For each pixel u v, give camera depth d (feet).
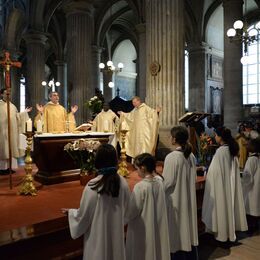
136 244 10.51
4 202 16.14
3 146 23.58
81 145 19.04
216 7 60.85
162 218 10.94
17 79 87.92
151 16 30.09
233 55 43.14
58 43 82.33
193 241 13.46
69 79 47.26
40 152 20.12
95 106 27.76
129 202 9.87
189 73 64.39
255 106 63.31
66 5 46.88
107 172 9.02
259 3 55.42
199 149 22.81
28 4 59.57
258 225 19.49
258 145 18.93
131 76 91.61
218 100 67.21
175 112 28.99
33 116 58.95
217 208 15.34
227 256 15.20
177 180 12.71
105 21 70.90
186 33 64.54
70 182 21.35
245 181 18.83
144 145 26.23
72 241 12.67
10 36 73.26
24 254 11.23
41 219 13.33
